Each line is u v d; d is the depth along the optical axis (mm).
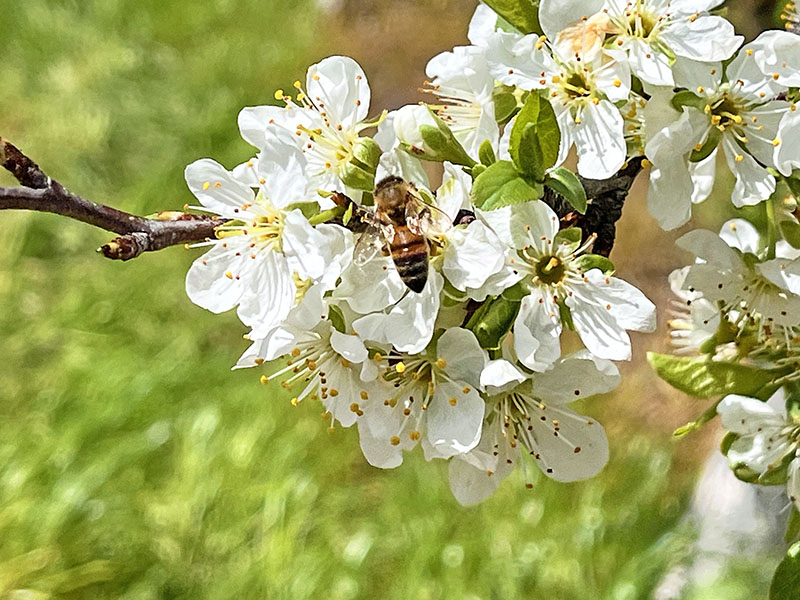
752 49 136
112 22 708
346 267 129
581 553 362
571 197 130
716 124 136
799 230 147
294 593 347
